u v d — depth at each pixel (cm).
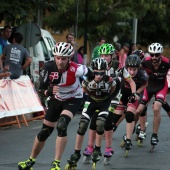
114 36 4172
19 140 1958
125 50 3431
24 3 2622
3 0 2527
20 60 2377
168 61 1823
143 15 4203
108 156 1562
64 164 1559
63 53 1326
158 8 4469
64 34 5216
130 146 1672
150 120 2509
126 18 3984
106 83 1485
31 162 1384
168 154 1745
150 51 1795
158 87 1841
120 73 1620
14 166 1519
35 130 2194
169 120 2500
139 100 1738
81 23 4000
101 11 3972
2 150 1764
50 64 1366
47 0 2728
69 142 1898
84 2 3884
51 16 3978
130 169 1513
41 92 1397
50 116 1380
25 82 2402
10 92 2273
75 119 2494
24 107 2333
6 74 1933
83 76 1455
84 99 2617
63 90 1374
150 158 1675
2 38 2480
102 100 1508
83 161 1569
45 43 3091
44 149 1770
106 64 1488
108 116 1565
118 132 2131
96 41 4062
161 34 5147
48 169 1484
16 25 2662
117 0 4084
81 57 3041
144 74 1714
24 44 2705
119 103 1766
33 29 2709
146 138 2039
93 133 1558
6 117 2297
